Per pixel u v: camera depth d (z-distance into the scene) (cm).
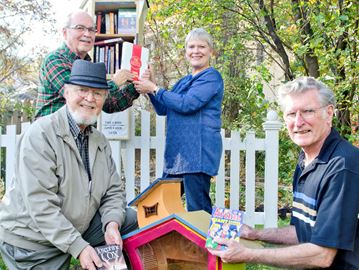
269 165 482
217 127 372
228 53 764
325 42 609
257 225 523
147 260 266
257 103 593
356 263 215
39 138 267
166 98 370
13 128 462
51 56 357
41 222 260
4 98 941
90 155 287
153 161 636
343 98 593
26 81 1296
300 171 248
